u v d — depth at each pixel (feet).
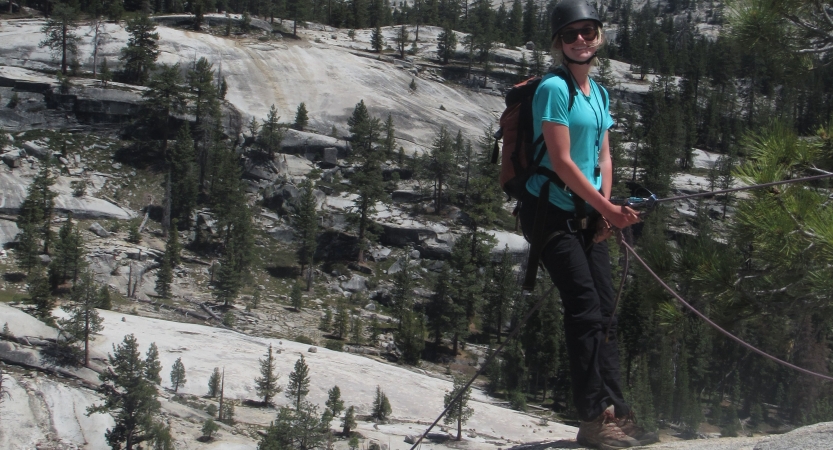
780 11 28.71
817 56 30.60
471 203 272.10
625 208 12.97
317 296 220.84
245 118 290.97
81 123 271.28
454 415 118.21
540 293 177.68
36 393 112.27
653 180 278.05
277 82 327.26
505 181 14.60
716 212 258.57
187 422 111.65
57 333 131.34
